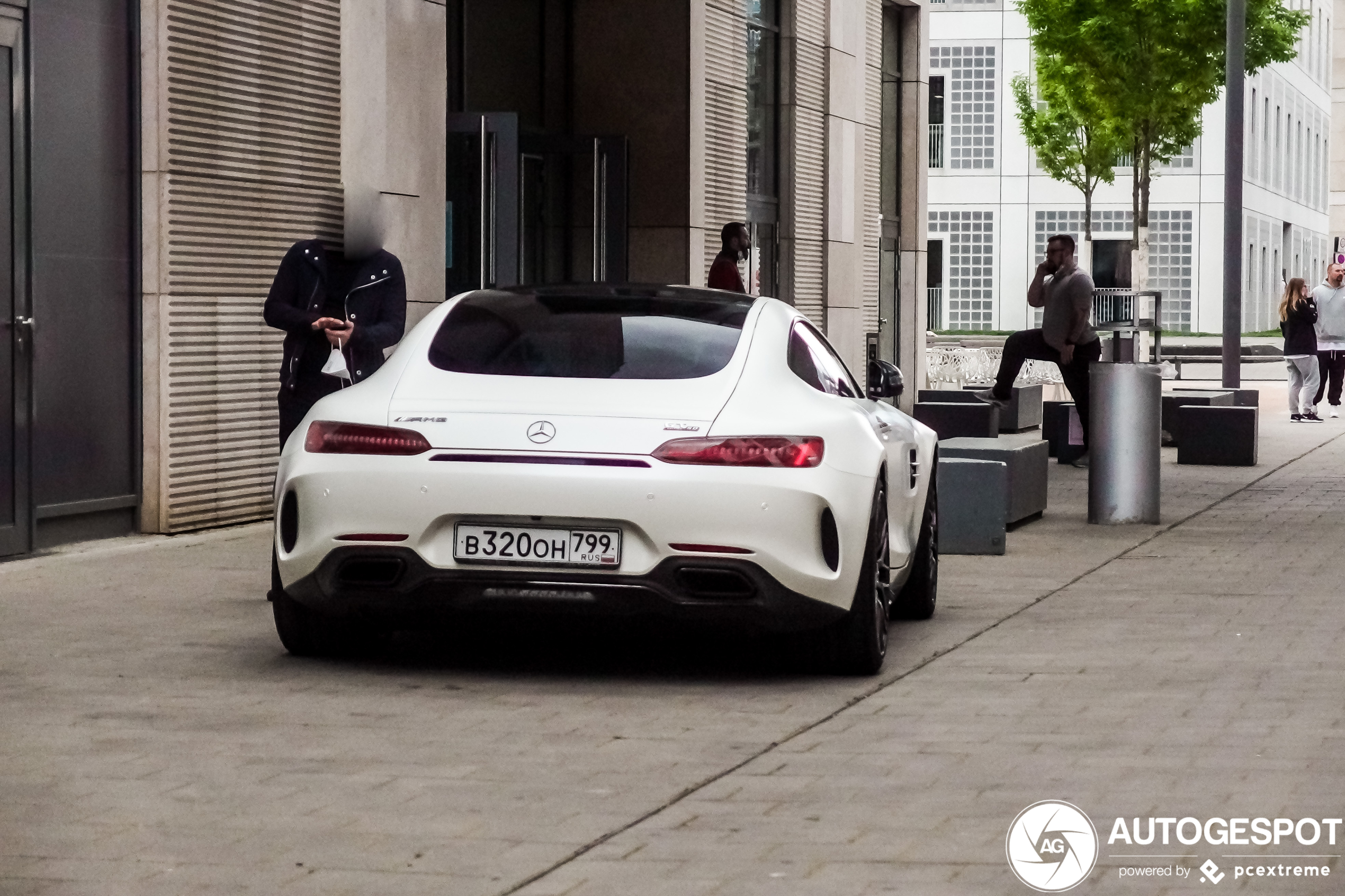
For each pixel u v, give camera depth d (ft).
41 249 39.63
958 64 217.15
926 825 18.62
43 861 17.10
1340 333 95.14
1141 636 30.89
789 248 81.25
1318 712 24.44
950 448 47.80
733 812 19.08
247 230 45.68
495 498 24.86
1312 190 267.80
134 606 32.83
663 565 24.81
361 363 32.58
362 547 25.29
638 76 68.74
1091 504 49.14
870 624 26.58
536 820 18.69
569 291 29.04
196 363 43.98
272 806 19.15
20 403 38.96
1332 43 283.59
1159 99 144.46
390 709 24.27
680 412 25.38
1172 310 214.48
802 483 25.13
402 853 17.43
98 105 41.32
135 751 21.58
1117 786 20.30
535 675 26.91
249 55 45.37
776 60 80.48
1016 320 217.56
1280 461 69.67
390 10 51.26
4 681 25.82
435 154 53.83
